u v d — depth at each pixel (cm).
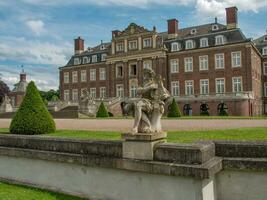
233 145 745
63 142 918
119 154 798
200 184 667
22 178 1011
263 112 5672
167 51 5400
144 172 750
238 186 729
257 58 5312
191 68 5178
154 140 750
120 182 796
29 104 1366
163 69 5334
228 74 4812
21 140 1029
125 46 5775
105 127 1942
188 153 694
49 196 863
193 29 5388
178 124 2125
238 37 4759
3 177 1064
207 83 5016
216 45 4897
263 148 716
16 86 7869
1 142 1090
